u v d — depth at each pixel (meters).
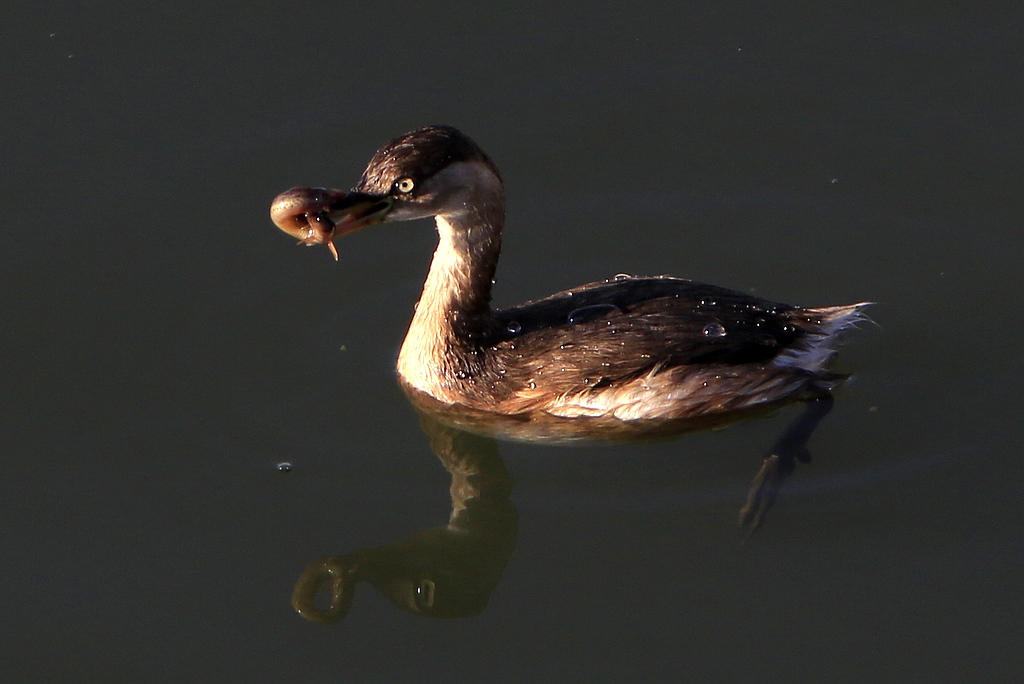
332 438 13.03
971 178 15.84
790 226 15.52
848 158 16.19
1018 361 13.56
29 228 15.41
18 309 14.52
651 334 12.35
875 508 12.03
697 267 15.12
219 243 15.38
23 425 13.20
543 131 16.62
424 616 11.68
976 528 11.85
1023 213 15.42
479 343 12.75
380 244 15.45
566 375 12.36
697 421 12.59
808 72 17.12
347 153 16.22
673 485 12.37
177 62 17.28
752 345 12.39
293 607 11.62
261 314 14.55
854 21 17.72
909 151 16.19
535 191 16.03
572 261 15.23
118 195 15.80
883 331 14.03
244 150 16.28
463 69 17.28
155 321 14.44
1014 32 17.38
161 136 16.45
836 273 14.92
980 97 16.69
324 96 16.92
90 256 15.17
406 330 14.29
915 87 16.86
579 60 17.39
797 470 12.39
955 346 13.80
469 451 13.17
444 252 12.63
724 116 16.72
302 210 11.58
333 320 14.47
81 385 13.65
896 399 13.12
